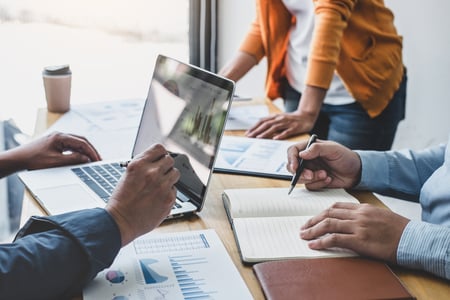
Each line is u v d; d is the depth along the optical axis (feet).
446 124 7.06
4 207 7.27
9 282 2.41
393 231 2.86
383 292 2.54
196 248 2.93
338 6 5.17
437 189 3.58
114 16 7.12
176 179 2.95
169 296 2.52
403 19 7.14
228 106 3.34
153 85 4.14
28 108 7.06
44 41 6.97
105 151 4.36
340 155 3.70
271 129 4.79
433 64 7.06
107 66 7.23
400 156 3.91
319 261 2.78
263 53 6.20
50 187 3.64
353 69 5.88
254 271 2.71
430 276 2.77
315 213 3.34
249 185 3.81
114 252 2.65
